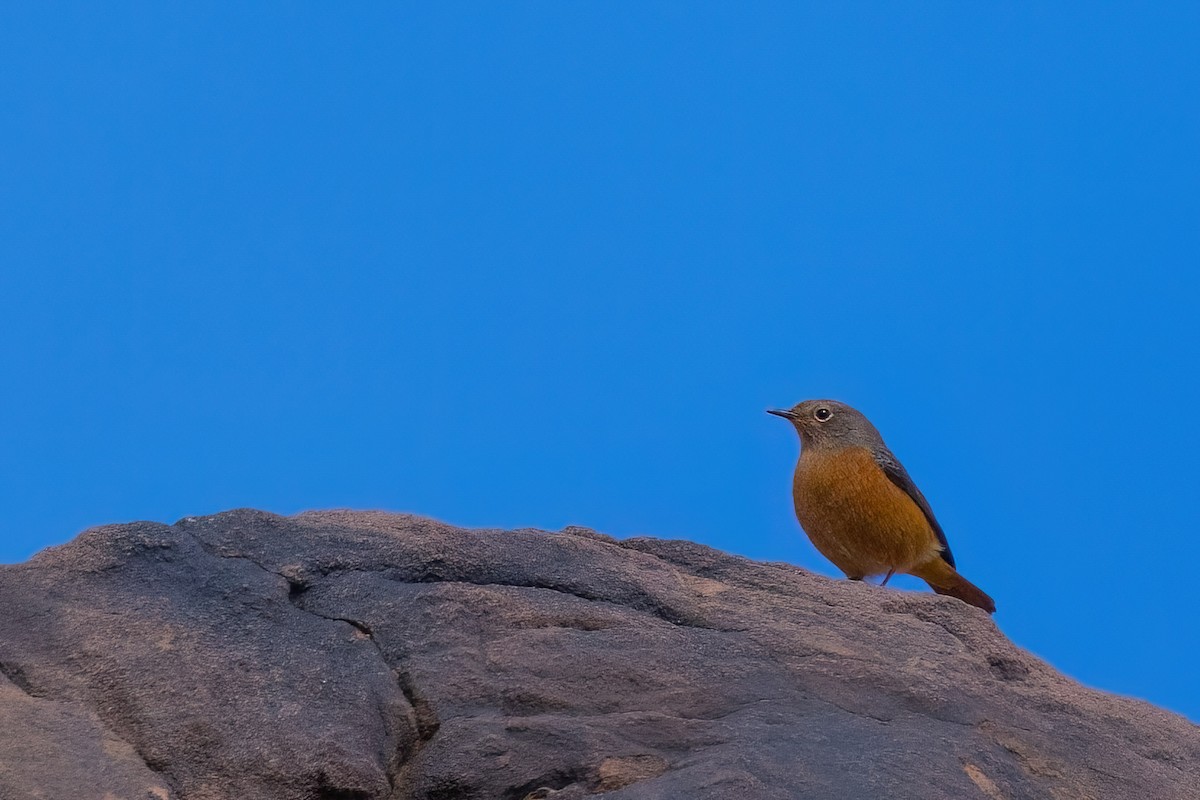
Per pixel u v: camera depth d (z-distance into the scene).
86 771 8.65
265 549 11.38
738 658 11.09
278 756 9.34
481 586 11.59
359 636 10.77
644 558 13.02
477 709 10.23
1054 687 12.38
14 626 9.79
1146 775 11.02
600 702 10.36
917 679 11.16
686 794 8.94
